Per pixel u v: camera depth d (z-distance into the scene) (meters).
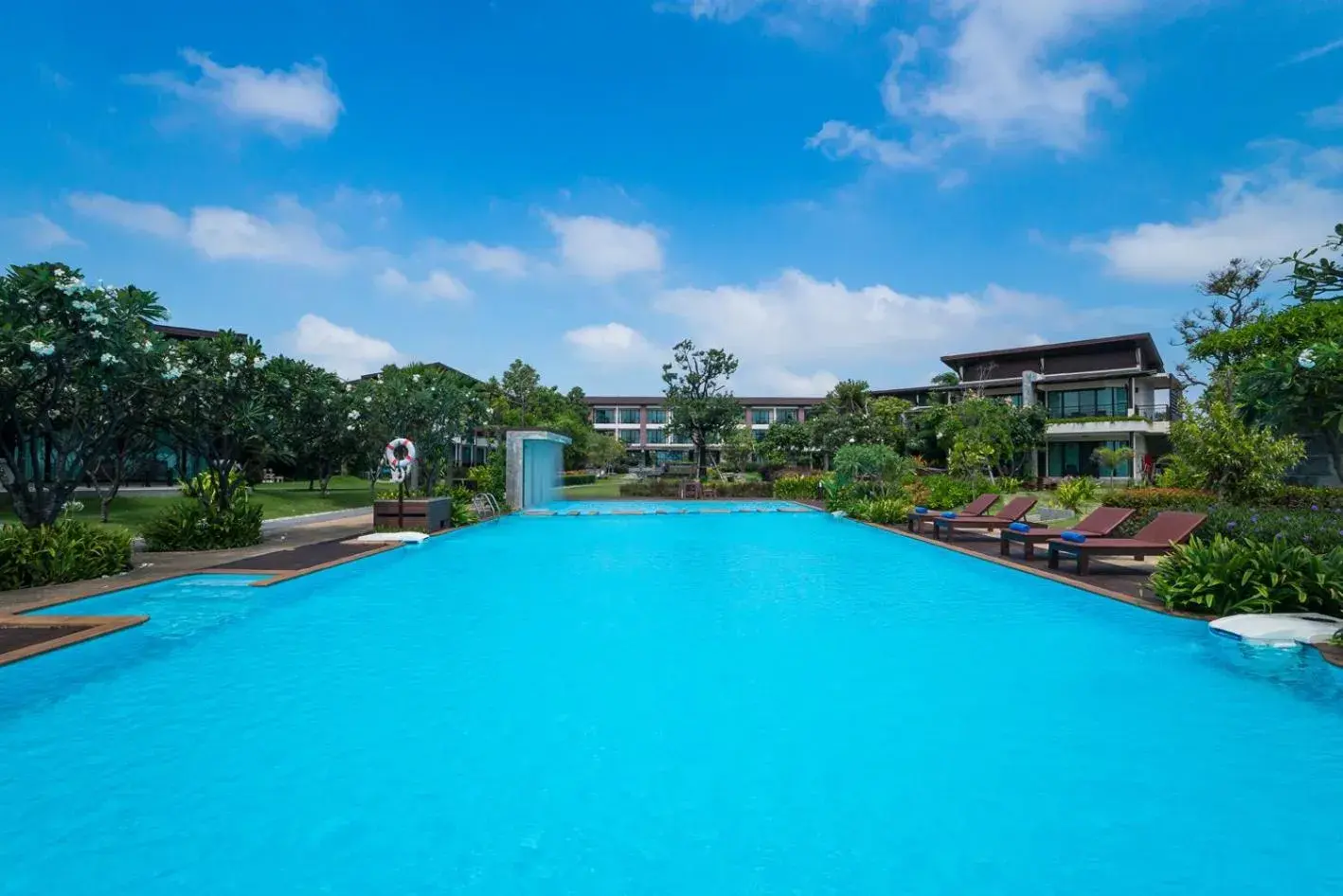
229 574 10.20
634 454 80.00
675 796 3.74
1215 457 14.79
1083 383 41.75
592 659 6.19
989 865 3.12
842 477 24.91
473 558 12.95
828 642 6.75
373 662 6.11
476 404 23.64
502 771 4.03
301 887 2.96
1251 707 5.04
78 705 5.09
